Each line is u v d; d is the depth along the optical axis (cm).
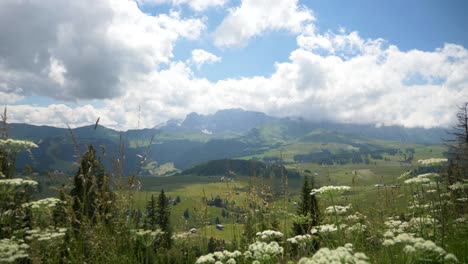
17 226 85
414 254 63
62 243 86
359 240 98
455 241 88
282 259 96
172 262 98
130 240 91
